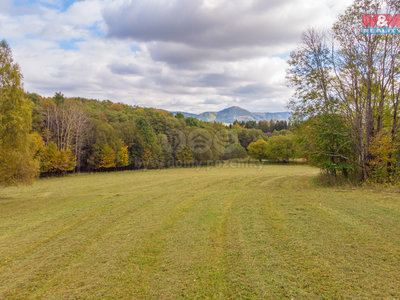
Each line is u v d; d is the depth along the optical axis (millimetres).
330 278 5141
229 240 7656
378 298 4402
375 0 17312
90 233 9180
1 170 16516
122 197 17188
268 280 5219
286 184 23406
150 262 6445
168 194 18109
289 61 21312
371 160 17406
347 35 18797
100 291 5184
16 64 17031
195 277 5551
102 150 53094
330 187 18141
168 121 84688
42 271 6266
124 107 102750
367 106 18250
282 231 8133
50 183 32844
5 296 5188
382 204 10977
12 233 9727
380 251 6203
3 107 16344
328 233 7648
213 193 17938
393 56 17297
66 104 55875
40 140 42156
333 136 19688
